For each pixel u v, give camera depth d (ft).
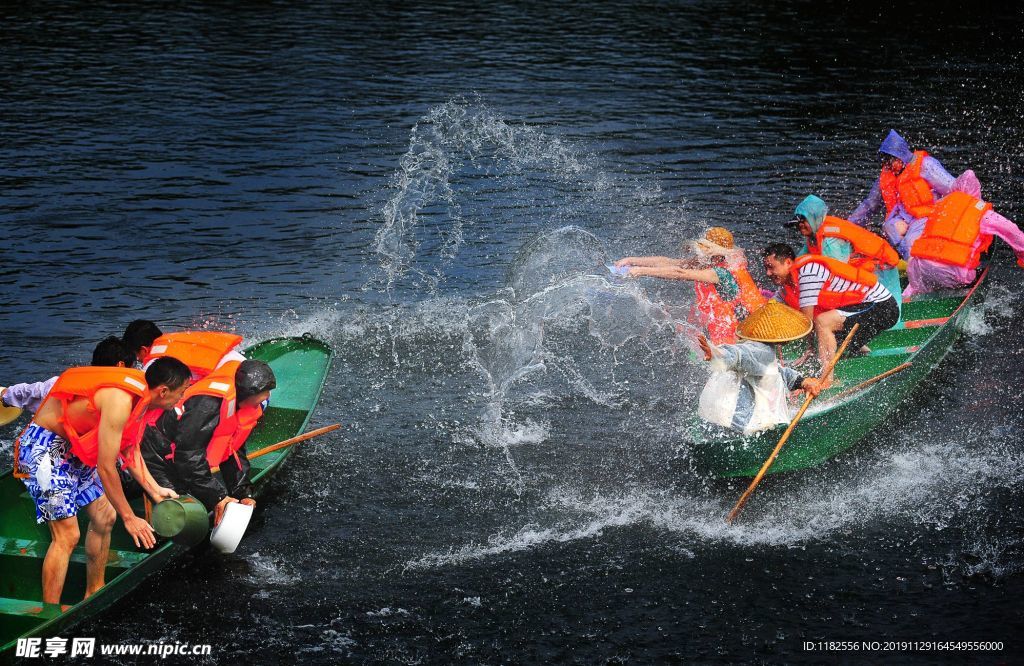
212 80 242.78
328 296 135.13
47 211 162.61
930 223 128.77
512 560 82.43
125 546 81.25
